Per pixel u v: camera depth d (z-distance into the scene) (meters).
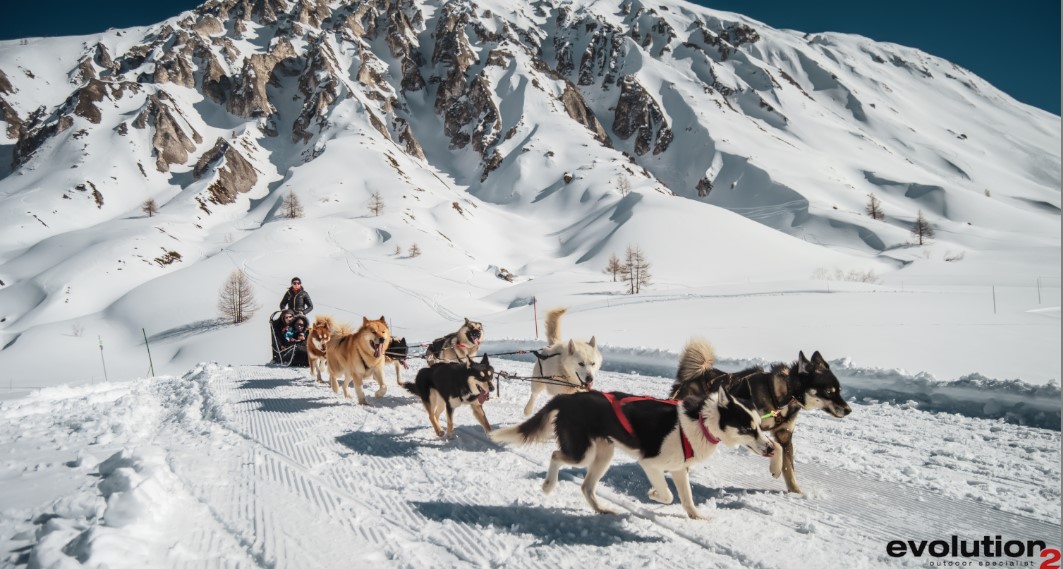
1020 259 83.56
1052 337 13.18
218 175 163.50
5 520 4.10
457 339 9.92
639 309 28.97
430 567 3.73
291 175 158.25
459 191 185.12
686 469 4.63
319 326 12.09
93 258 92.75
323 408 9.07
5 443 6.80
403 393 10.48
